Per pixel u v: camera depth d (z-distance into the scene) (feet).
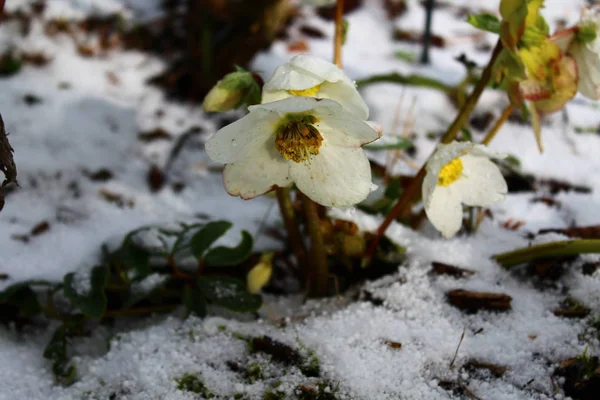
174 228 3.27
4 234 3.42
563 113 4.03
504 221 3.49
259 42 3.93
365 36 4.84
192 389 2.99
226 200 3.62
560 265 3.19
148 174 3.69
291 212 3.21
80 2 4.50
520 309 3.13
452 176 3.13
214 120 3.94
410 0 5.26
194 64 4.06
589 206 3.53
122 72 4.20
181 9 4.58
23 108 3.82
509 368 3.00
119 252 3.30
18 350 3.16
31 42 4.21
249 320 3.21
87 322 3.24
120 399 2.99
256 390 2.98
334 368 3.00
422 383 2.98
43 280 3.19
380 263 3.28
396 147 3.24
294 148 2.90
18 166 3.63
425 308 3.14
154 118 3.90
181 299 3.27
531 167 3.72
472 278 3.21
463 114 3.14
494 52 3.08
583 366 2.98
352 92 2.91
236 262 3.19
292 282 3.35
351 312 3.14
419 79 3.76
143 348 3.08
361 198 2.94
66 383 3.06
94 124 3.82
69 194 3.58
